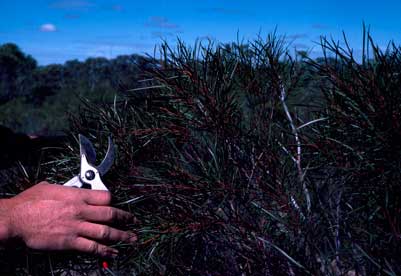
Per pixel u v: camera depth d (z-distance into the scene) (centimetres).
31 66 4353
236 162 146
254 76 167
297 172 146
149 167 155
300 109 171
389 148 123
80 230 126
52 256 142
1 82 3912
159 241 137
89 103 173
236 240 137
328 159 138
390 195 124
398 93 127
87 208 127
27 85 3906
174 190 144
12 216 125
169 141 159
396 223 121
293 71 171
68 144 167
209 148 148
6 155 185
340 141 138
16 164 166
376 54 129
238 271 137
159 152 159
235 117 158
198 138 154
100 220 128
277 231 142
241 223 137
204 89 151
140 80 164
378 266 117
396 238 120
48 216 125
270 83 170
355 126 130
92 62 3356
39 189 130
